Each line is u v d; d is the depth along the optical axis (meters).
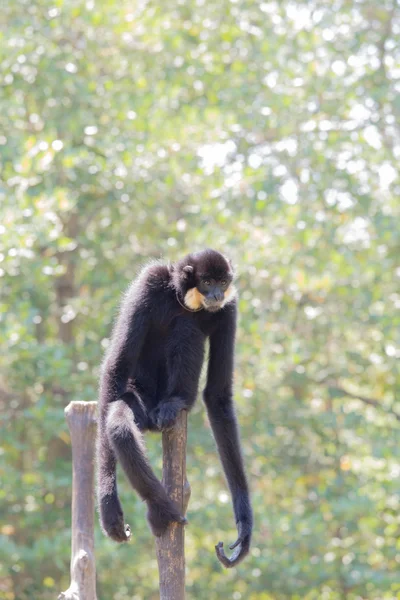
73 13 17.12
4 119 16.83
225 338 8.52
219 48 19.38
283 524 17.27
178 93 18.20
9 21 17.73
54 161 16.75
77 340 19.39
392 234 17.84
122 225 18.66
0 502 17.56
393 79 19.62
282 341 18.05
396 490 17.45
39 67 16.69
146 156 17.23
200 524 17.17
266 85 18.89
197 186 18.30
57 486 17.27
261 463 19.64
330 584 19.33
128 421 7.15
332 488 18.72
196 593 18.69
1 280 16.53
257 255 16.92
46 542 16.12
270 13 19.55
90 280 18.30
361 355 19.27
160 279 8.43
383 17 20.48
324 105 18.58
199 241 17.11
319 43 19.08
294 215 17.55
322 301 19.06
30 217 15.03
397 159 19.02
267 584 18.05
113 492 7.25
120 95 17.50
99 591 19.30
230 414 8.34
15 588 18.73
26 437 19.47
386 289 18.97
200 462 17.98
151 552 18.55
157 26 18.08
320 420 18.39
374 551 19.58
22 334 15.21
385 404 20.66
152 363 8.34
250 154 20.30
